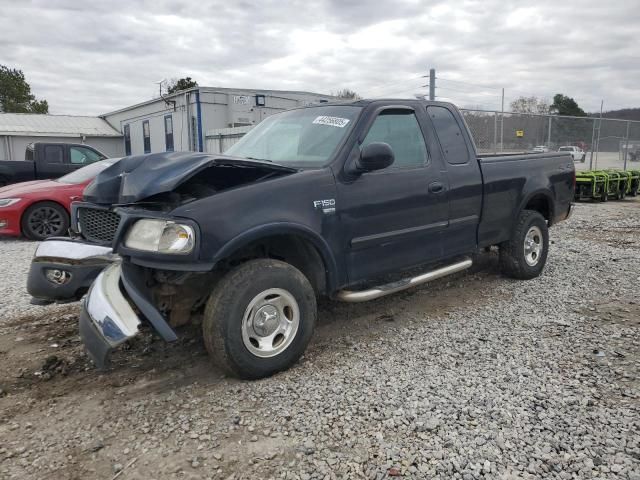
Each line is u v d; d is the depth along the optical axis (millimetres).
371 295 4148
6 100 62750
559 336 4324
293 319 3684
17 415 3229
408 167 4523
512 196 5625
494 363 3807
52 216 9609
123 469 2660
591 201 16062
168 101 25578
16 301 5578
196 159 3498
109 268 3627
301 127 4559
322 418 3080
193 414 3178
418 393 3355
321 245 3803
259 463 2674
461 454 2703
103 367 3268
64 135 32438
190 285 3672
